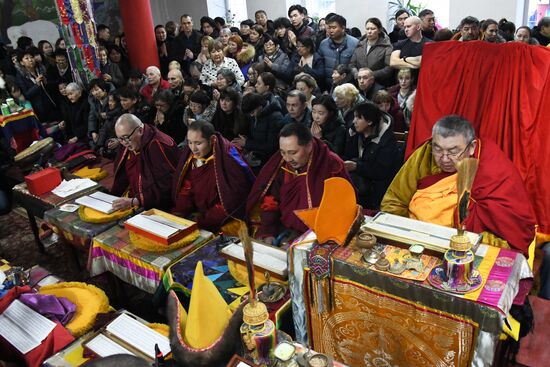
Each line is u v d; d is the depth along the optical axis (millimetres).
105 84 5473
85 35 6359
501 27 6488
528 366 1942
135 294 3223
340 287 1744
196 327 1428
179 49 8297
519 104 2324
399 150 3549
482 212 2045
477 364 1526
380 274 1609
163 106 5004
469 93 2467
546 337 2055
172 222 2666
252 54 6609
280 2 10500
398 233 1732
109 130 5234
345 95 3893
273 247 2229
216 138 2916
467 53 2455
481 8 8000
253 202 2768
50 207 3307
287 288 2023
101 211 2986
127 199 3078
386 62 5156
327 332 1890
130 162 3352
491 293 1465
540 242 2451
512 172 2086
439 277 1550
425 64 2602
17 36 10539
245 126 4414
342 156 3682
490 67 2389
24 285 2236
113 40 8609
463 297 1465
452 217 2080
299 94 3936
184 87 5219
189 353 1402
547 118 2309
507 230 1983
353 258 1696
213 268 2316
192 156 3021
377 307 1684
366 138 3404
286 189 2580
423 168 2250
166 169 3174
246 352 1394
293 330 2086
